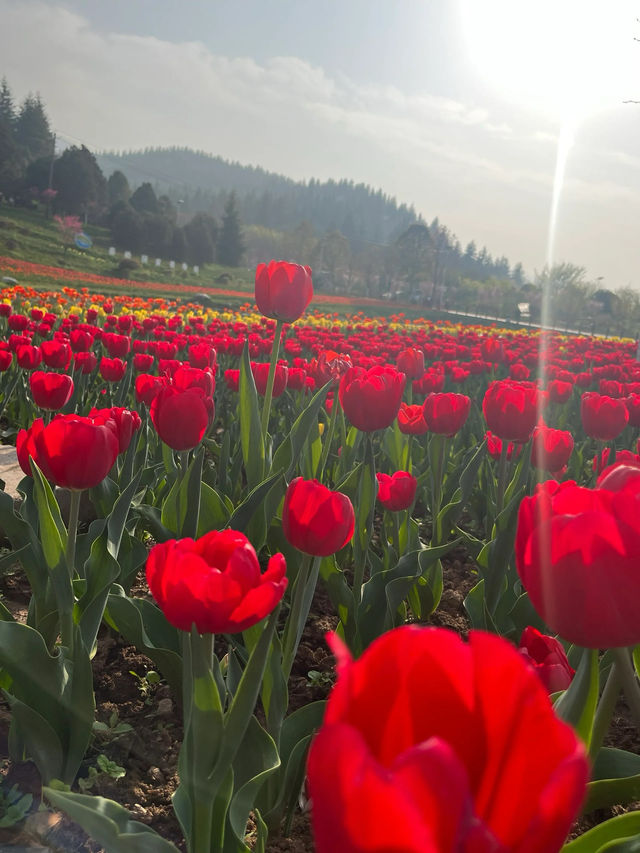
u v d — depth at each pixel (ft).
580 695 4.31
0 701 8.46
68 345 17.60
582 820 7.40
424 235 427.33
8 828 6.38
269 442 11.93
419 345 43.70
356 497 11.69
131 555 9.86
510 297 382.01
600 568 3.15
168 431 8.75
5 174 278.05
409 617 12.59
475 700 1.78
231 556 4.35
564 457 11.01
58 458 6.94
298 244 446.60
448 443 18.80
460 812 1.39
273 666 6.88
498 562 10.32
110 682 9.39
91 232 278.26
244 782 5.92
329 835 1.45
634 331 230.48
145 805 7.06
